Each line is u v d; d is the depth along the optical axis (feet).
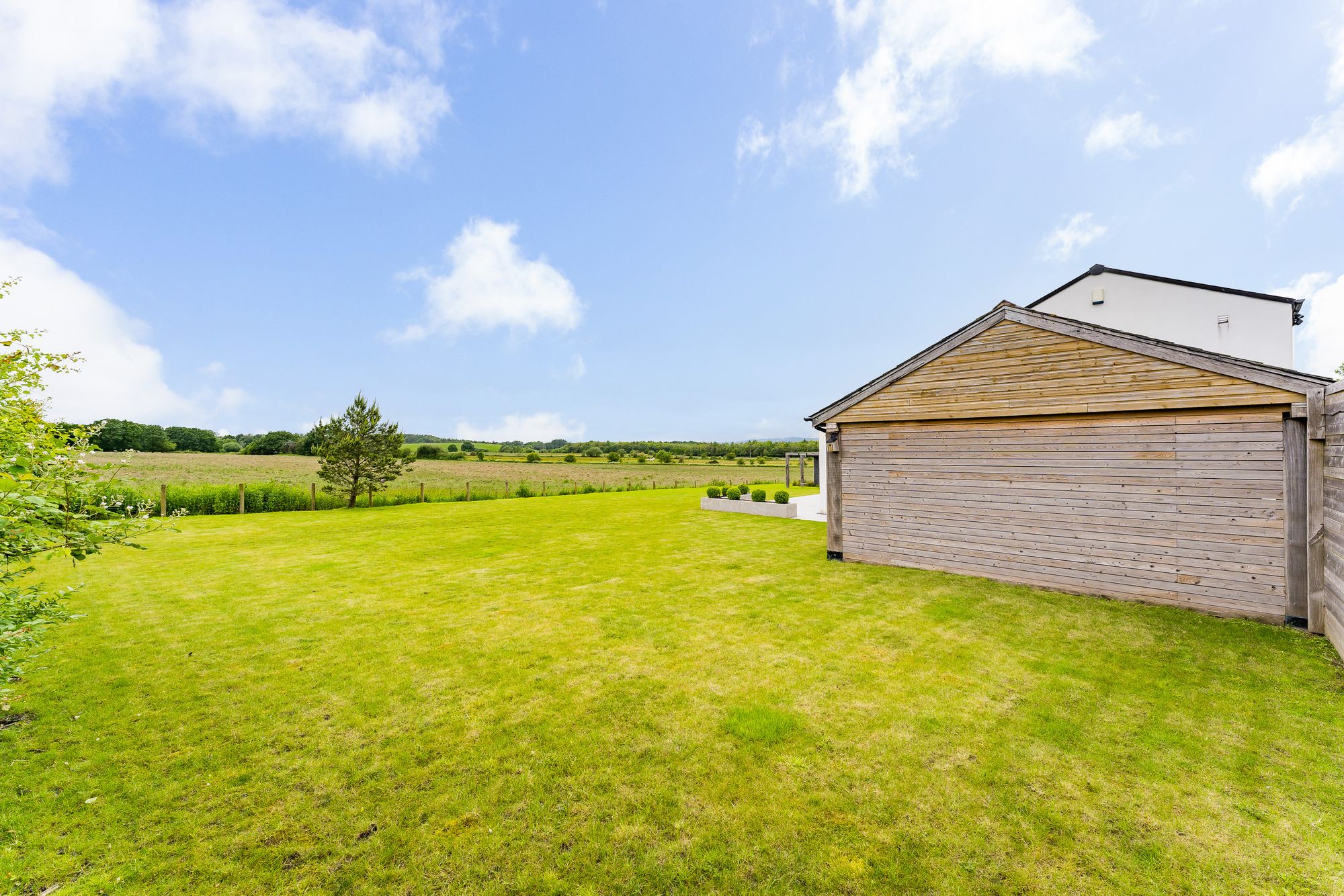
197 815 10.21
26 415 10.46
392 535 46.78
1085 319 45.16
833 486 33.99
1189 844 9.15
